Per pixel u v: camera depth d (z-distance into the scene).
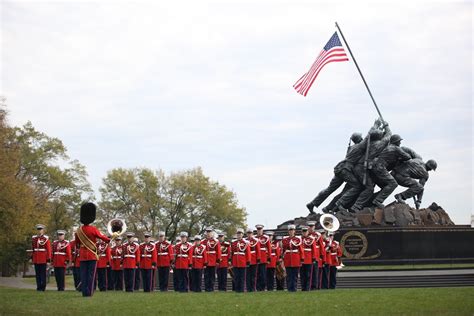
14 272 101.38
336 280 45.75
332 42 56.25
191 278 43.22
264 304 28.19
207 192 120.25
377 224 61.94
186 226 120.38
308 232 40.31
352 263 59.50
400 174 64.81
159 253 42.94
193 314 24.52
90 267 32.91
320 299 30.55
